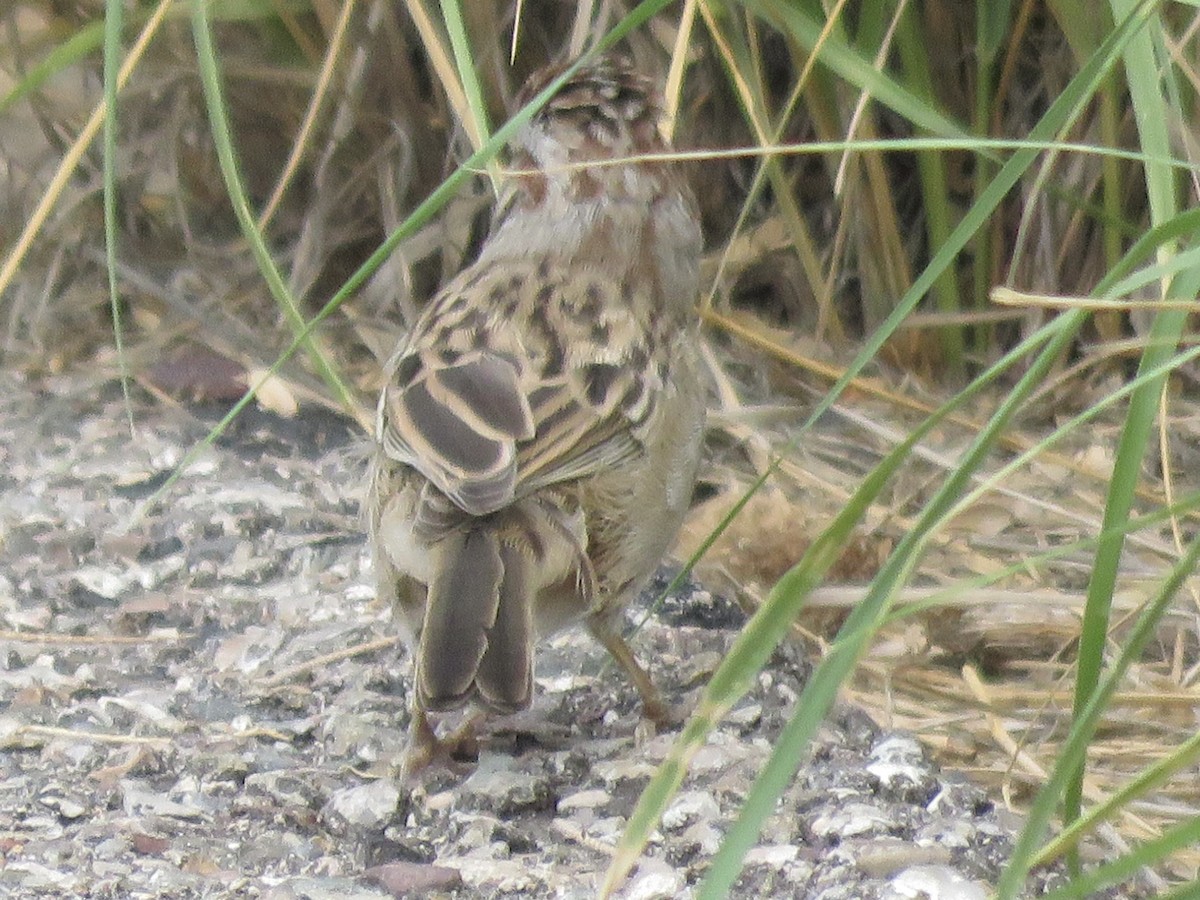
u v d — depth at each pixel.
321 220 12.24
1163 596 5.25
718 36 8.86
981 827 7.09
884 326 5.92
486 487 6.78
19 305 12.39
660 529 7.81
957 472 5.23
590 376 7.43
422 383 7.20
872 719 8.12
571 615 7.19
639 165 8.32
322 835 7.09
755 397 11.62
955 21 11.53
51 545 9.77
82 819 7.13
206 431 11.34
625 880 6.67
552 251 8.22
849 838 6.95
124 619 9.00
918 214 12.14
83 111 12.57
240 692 8.27
